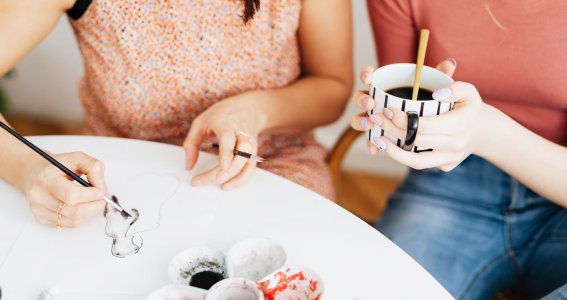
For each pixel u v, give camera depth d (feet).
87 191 2.44
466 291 3.48
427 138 2.36
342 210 2.60
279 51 3.52
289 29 3.46
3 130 2.88
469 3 3.27
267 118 3.40
